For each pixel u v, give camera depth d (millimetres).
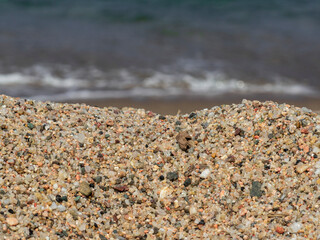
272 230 562
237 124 630
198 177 595
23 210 560
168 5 1766
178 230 567
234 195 584
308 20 1597
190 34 1352
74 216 565
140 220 572
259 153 605
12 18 1456
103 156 604
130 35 1318
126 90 858
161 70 1001
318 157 597
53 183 579
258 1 1898
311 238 555
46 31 1312
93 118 639
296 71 1031
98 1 1773
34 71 945
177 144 621
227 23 1518
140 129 635
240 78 967
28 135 604
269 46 1244
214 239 560
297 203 573
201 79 951
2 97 638
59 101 800
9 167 580
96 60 1051
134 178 593
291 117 628
